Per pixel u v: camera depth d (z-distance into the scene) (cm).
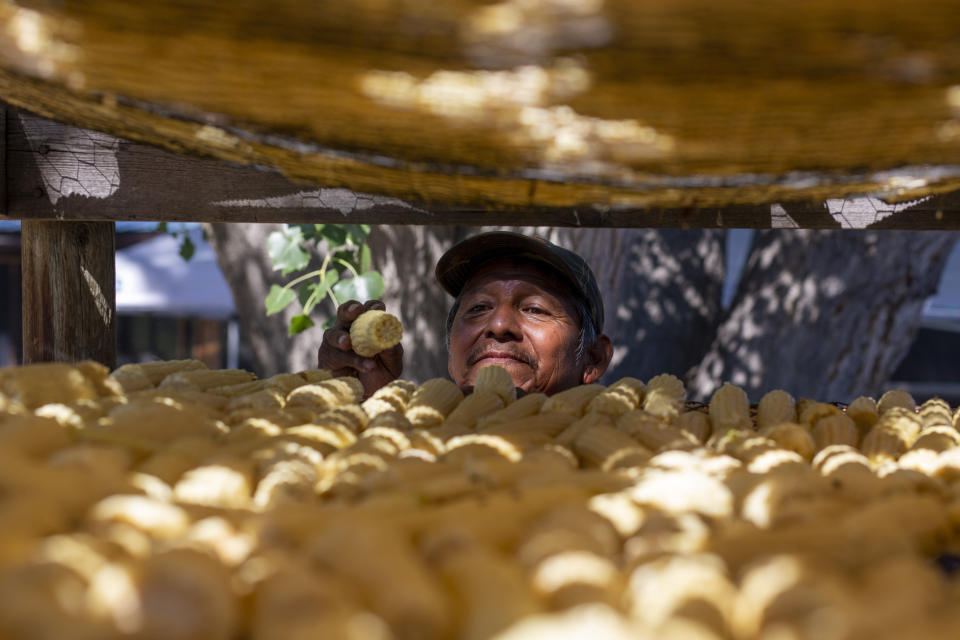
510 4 110
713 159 144
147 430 177
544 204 189
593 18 110
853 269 667
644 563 112
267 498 149
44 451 155
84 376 209
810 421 229
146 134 174
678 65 117
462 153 152
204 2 117
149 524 122
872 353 671
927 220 259
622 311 755
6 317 1201
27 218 276
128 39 128
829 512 142
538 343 358
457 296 408
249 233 586
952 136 134
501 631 96
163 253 980
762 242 714
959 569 141
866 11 106
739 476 158
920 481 158
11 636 92
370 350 332
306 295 506
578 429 208
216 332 1266
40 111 177
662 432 200
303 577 100
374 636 94
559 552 112
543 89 125
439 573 111
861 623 90
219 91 140
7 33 133
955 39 110
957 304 902
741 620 96
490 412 235
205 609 97
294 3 114
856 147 139
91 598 98
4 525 114
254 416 209
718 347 710
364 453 170
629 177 155
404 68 125
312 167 177
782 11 107
